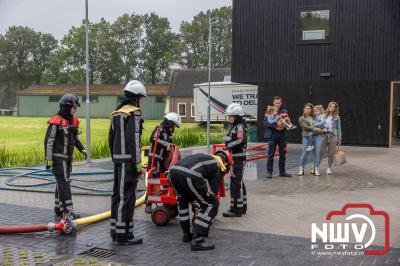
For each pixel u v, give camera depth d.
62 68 84.56
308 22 21.09
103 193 9.15
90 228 6.79
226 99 32.75
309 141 11.78
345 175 11.96
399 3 19.50
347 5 20.36
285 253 5.64
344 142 20.80
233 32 22.45
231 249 5.80
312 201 8.68
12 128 35.44
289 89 21.69
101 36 83.00
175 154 6.97
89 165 13.62
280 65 21.70
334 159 11.83
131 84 6.13
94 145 17.50
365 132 20.44
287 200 8.77
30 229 6.41
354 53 20.34
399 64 19.56
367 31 20.08
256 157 15.27
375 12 19.91
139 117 6.06
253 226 6.89
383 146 20.17
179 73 57.62
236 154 7.40
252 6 22.05
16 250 5.78
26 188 9.68
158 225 6.88
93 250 5.80
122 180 5.97
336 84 20.84
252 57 22.19
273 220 7.25
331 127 11.79
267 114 11.52
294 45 21.39
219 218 7.37
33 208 7.97
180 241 6.15
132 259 5.46
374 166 13.82
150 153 7.07
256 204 8.41
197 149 18.84
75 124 8.14
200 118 34.00
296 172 12.44
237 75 22.50
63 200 7.08
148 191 6.97
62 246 5.95
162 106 59.72
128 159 5.96
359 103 20.50
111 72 84.75
